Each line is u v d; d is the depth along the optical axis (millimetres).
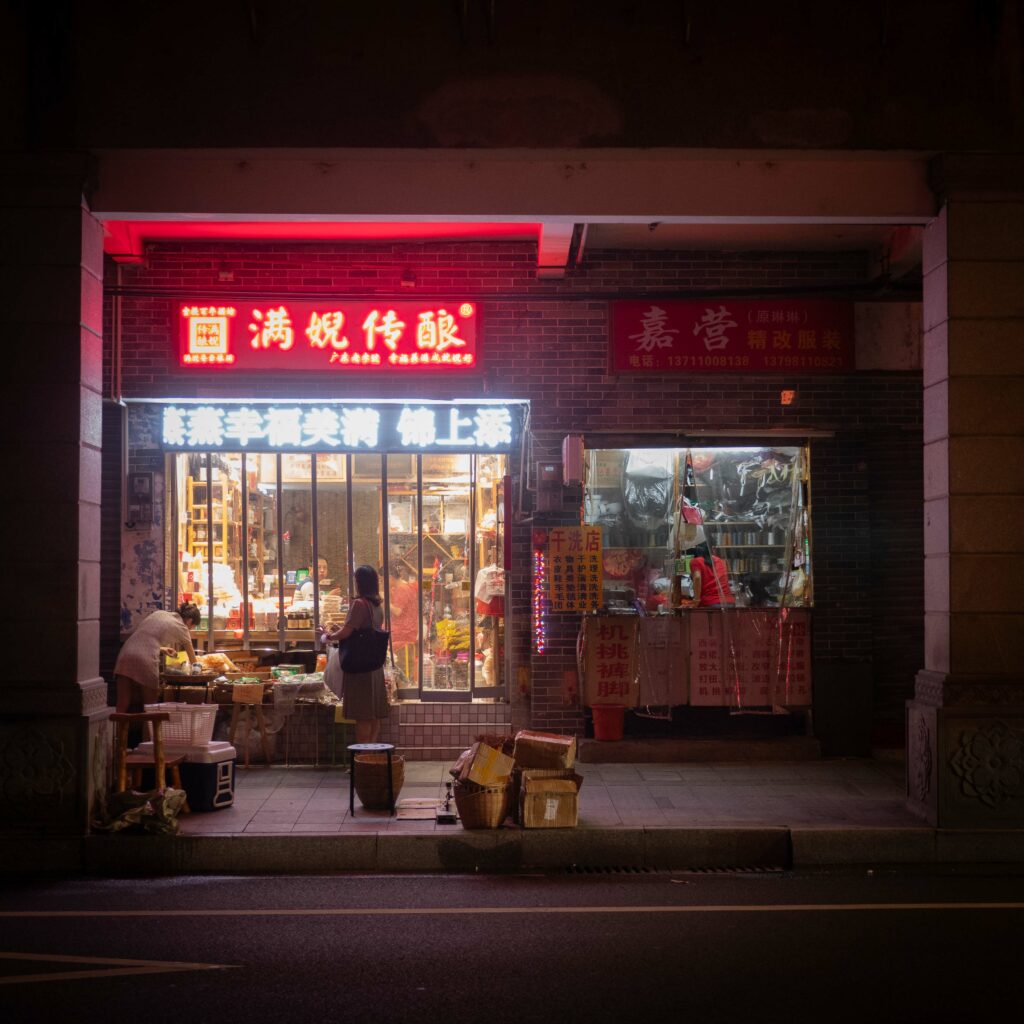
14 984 5297
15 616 7871
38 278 7969
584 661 10680
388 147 8078
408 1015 4891
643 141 8109
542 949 5812
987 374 8141
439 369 10594
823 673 10695
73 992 5184
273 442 10695
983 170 8172
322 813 8422
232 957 5699
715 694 10719
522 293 10648
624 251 10734
